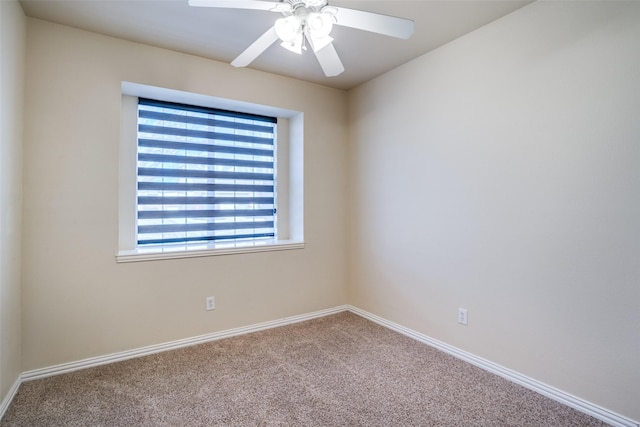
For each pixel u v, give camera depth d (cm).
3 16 172
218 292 283
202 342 274
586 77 178
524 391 201
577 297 183
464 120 240
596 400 176
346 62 284
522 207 207
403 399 193
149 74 251
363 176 337
